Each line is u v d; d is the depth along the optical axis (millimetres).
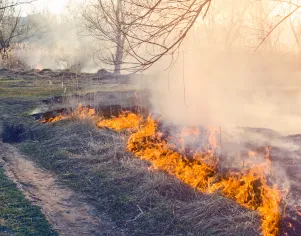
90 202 5930
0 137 9445
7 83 16188
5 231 4820
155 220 5242
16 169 7168
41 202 5785
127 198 5852
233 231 4723
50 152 8016
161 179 6125
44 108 11219
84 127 9086
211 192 5719
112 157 7398
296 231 4543
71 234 4957
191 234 4844
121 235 5031
